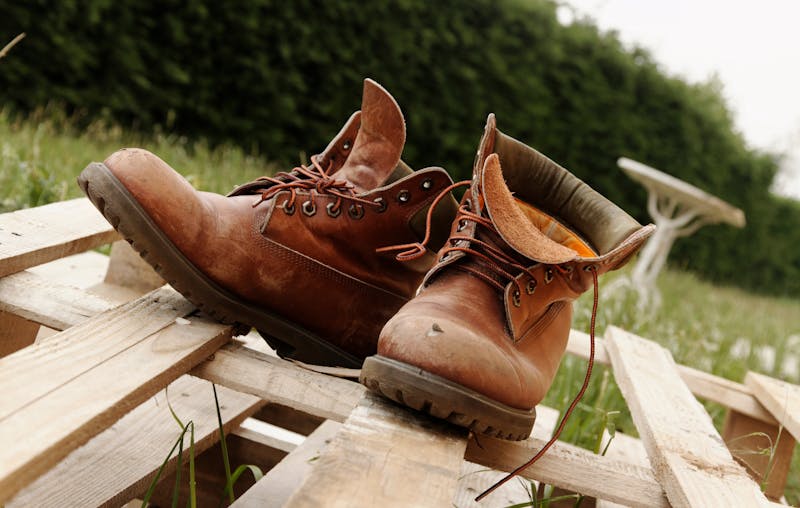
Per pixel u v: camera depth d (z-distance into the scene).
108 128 5.35
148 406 1.23
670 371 1.47
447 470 0.78
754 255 9.72
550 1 6.93
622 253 1.05
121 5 5.26
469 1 6.48
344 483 0.71
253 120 5.91
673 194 4.82
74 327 0.91
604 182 7.57
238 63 5.74
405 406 0.91
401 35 6.16
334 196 1.09
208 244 1.00
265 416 1.52
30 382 0.75
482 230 1.02
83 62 5.25
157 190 0.96
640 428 1.17
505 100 6.80
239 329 1.07
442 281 1.01
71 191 2.56
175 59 5.59
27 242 1.09
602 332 2.67
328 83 6.04
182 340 0.95
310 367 1.01
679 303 4.96
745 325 4.83
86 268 1.88
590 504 1.21
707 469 0.97
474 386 0.86
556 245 1.02
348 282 1.11
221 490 1.26
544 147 7.16
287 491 1.16
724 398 1.71
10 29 4.95
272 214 1.05
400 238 1.12
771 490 1.69
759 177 9.26
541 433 1.61
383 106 1.12
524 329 1.02
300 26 5.78
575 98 7.18
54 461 0.67
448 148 6.59
